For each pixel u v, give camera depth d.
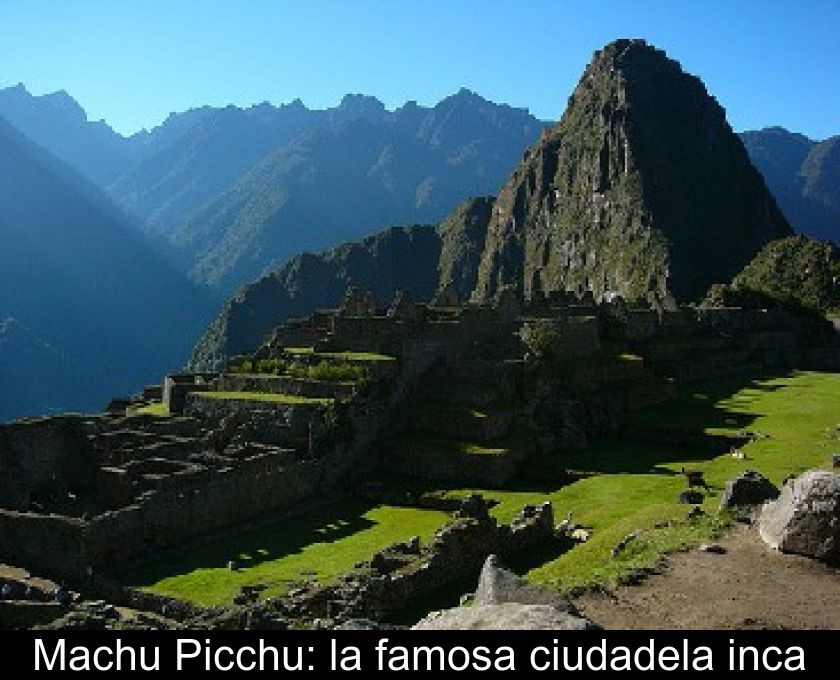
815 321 114.06
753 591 21.67
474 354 67.75
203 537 45.34
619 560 25.48
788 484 25.89
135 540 42.09
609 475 50.06
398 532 46.06
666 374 81.06
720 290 121.44
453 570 31.86
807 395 71.62
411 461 56.41
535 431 59.44
